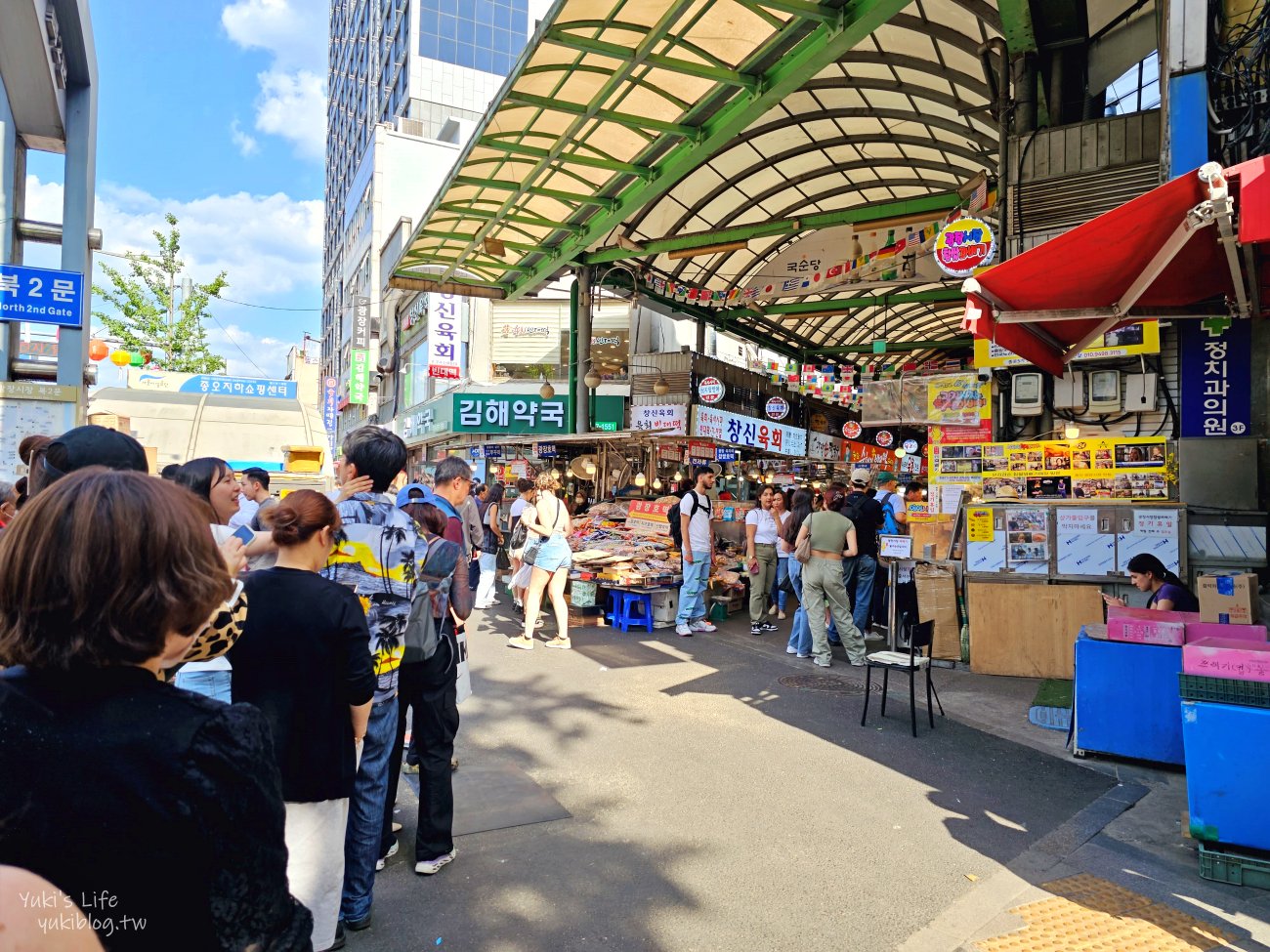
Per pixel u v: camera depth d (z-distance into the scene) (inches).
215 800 41.4
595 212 522.6
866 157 517.7
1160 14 245.3
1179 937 117.9
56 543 40.7
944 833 153.6
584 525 479.2
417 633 129.0
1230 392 277.1
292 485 388.8
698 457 638.5
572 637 343.3
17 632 40.5
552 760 190.4
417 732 136.3
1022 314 191.3
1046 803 169.3
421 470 994.1
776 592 431.2
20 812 38.4
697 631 363.9
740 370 781.3
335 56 2561.5
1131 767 191.3
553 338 904.9
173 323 967.6
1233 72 215.8
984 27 340.5
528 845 146.1
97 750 40.0
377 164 1407.5
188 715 42.9
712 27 316.2
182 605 42.9
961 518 321.1
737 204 586.6
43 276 420.2
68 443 95.5
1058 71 335.6
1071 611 275.6
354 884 117.3
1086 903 127.7
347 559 118.7
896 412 369.4
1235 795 135.6
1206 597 197.5
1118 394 298.2
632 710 232.2
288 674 101.3
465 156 421.1
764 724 220.1
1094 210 301.7
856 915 123.6
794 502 332.8
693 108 378.3
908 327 895.7
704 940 116.1
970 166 495.2
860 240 480.4
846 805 166.4
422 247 574.2
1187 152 217.5
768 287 515.8
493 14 1907.0
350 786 106.8
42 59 406.6
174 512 44.1
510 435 786.2
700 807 164.2
